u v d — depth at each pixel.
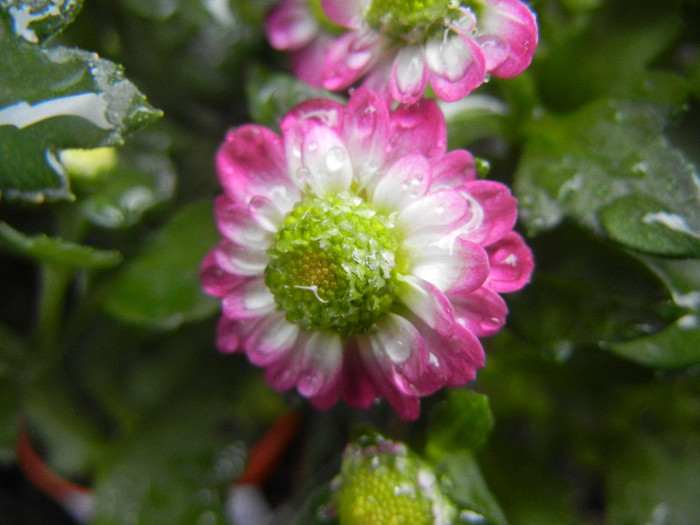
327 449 0.11
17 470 0.12
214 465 0.10
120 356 0.11
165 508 0.10
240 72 0.11
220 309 0.09
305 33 0.09
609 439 0.10
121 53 0.11
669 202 0.07
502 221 0.06
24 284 0.12
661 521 0.09
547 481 0.10
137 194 0.10
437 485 0.07
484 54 0.06
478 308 0.06
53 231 0.10
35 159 0.06
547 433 0.10
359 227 0.06
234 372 0.11
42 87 0.06
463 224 0.06
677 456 0.10
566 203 0.08
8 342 0.10
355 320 0.06
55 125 0.06
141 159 0.10
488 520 0.07
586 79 0.08
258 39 0.11
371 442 0.07
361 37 0.07
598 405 0.10
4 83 0.06
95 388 0.11
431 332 0.06
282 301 0.07
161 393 0.10
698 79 0.09
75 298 0.11
